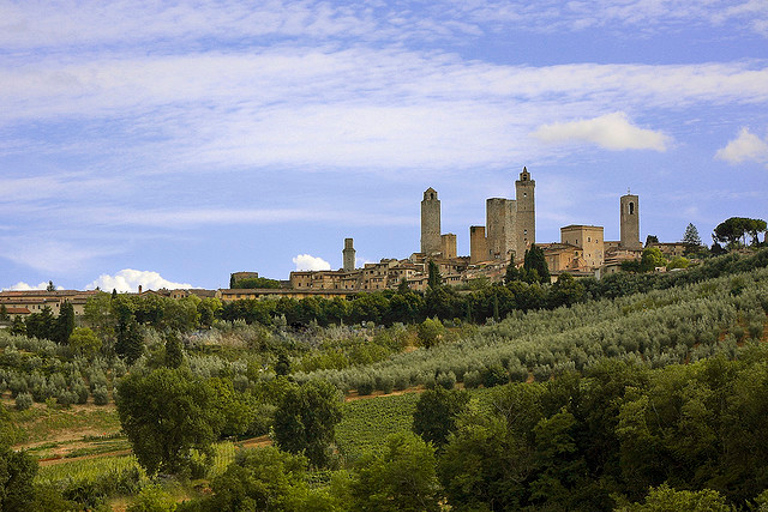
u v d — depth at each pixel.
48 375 166.38
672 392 82.50
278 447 113.19
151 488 89.81
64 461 124.69
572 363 143.62
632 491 78.81
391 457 87.88
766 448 73.44
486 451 85.38
